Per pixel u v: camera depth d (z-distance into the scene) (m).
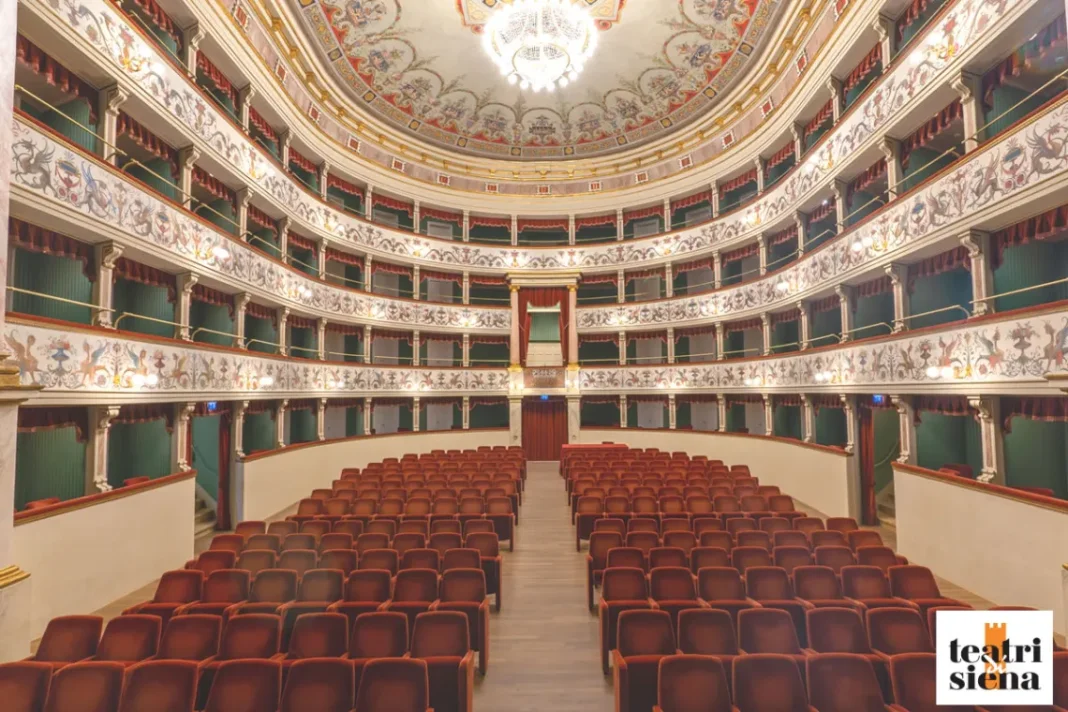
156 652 6.00
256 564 8.42
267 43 16.03
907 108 11.56
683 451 23.03
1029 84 10.47
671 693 4.93
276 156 18.27
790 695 4.93
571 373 25.62
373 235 22.52
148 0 11.74
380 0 16.34
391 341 25.23
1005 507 8.52
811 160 15.87
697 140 22.78
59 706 4.87
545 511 15.63
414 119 22.62
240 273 14.46
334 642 6.17
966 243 9.91
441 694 5.41
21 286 10.59
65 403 8.54
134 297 13.59
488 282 26.08
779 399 18.66
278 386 16.19
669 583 7.38
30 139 8.09
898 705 4.98
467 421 25.58
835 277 14.62
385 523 10.52
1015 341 8.73
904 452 11.91
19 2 8.22
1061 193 8.16
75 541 8.28
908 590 7.38
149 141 11.77
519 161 25.58
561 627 8.11
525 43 14.16
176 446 11.94
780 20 16.55
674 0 16.36
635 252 24.91
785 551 8.42
